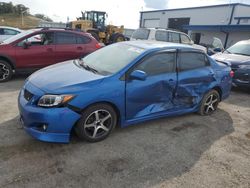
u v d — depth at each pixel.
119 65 4.03
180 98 4.70
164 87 4.33
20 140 3.70
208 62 5.20
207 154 3.83
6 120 4.32
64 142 3.46
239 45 9.16
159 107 4.42
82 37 8.08
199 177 3.25
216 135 4.52
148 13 35.56
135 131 4.36
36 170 3.07
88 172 3.12
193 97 4.93
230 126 4.99
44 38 7.43
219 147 4.09
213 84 5.22
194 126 4.81
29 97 3.51
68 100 3.37
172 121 4.96
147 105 4.23
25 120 3.45
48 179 2.93
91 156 3.47
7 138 3.73
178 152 3.81
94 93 3.54
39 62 7.34
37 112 3.30
